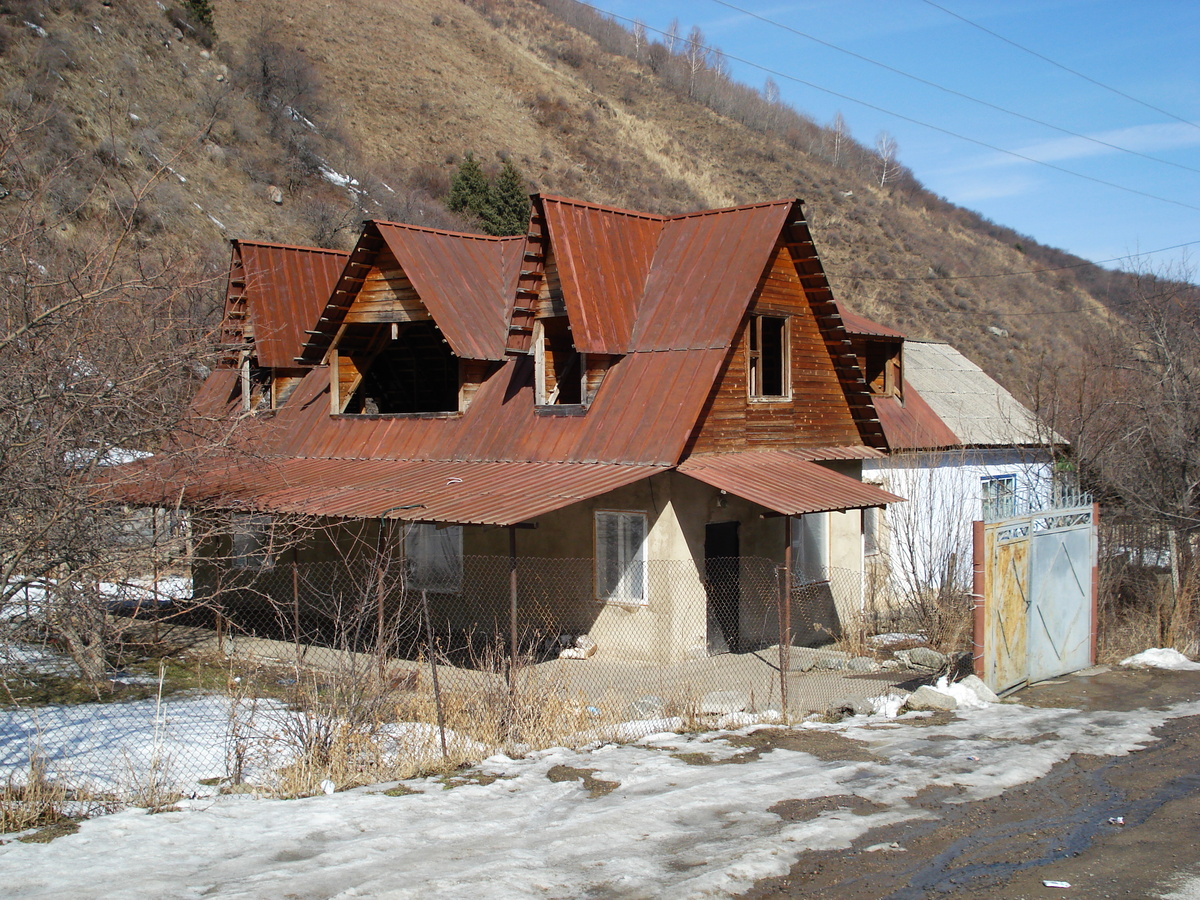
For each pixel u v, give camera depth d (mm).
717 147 94500
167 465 13992
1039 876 6742
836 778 9055
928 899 6379
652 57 112000
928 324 64062
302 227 45781
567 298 17453
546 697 11977
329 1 83125
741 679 15211
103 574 11844
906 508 20344
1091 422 21375
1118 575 17469
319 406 21594
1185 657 15055
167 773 9656
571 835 7547
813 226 78812
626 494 16609
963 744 10406
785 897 6406
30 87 37969
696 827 7730
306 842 7629
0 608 10930
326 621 19219
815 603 19484
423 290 19281
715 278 18016
